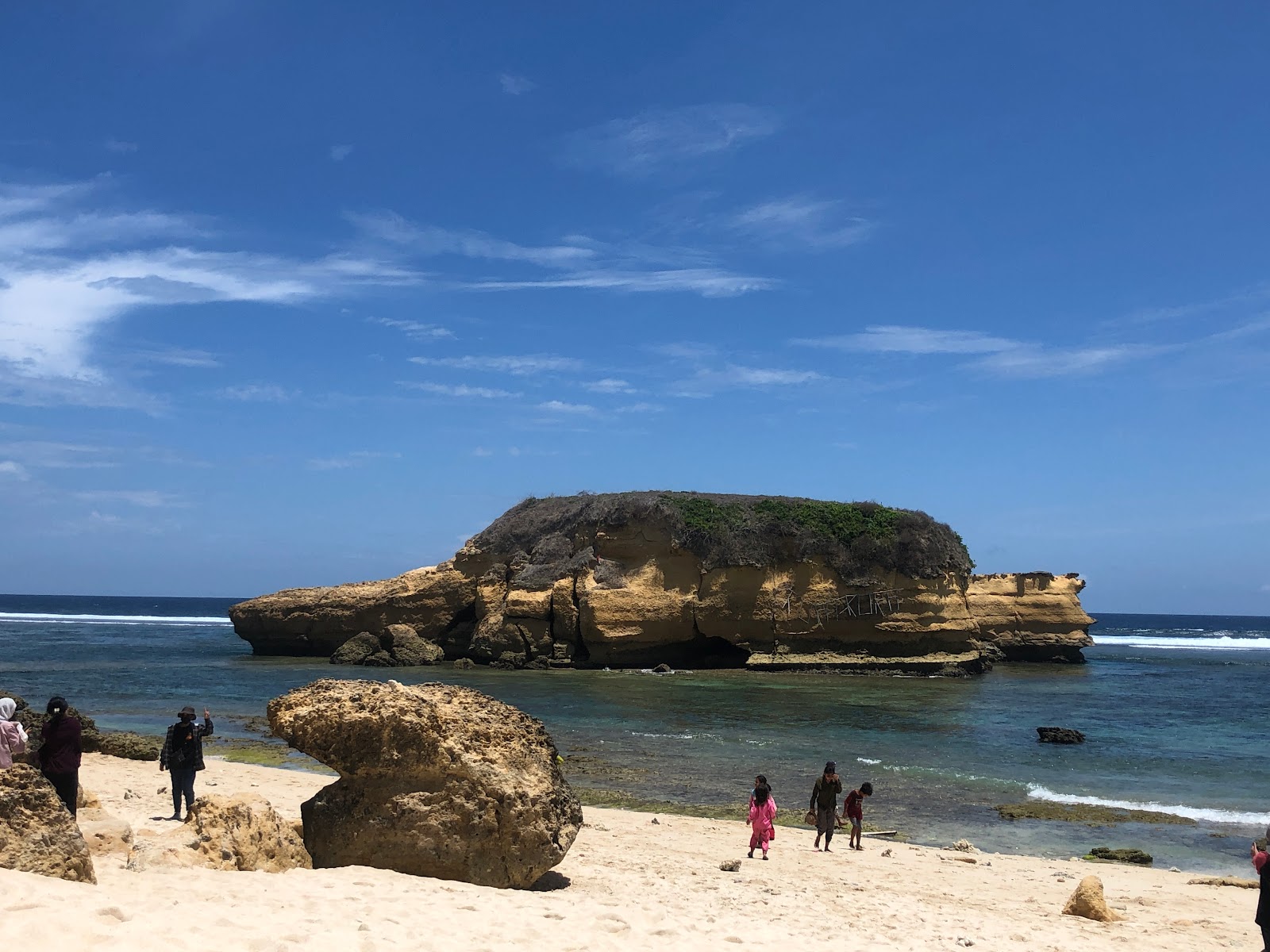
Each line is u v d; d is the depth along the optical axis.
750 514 59.56
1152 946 11.00
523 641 58.91
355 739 10.95
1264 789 24.38
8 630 95.31
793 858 15.96
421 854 10.63
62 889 7.01
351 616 63.69
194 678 48.81
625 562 59.50
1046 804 22.27
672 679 51.66
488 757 11.02
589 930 8.62
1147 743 31.62
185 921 6.82
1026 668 65.38
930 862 16.39
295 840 10.48
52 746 10.72
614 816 19.64
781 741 30.77
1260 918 9.39
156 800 16.97
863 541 58.19
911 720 36.44
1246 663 77.69
